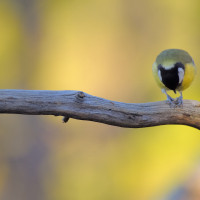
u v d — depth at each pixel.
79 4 17.84
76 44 17.77
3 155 15.40
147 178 16.19
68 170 16.11
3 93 6.28
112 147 16.73
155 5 18.12
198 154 10.54
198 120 7.18
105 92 17.59
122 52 17.95
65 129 16.17
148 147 16.55
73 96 6.49
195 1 18.17
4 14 16.67
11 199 15.20
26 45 16.83
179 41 18.48
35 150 15.59
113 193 16.14
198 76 17.38
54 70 17.39
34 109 6.39
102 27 18.00
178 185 9.53
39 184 15.45
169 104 7.05
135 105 6.91
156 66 8.48
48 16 17.31
